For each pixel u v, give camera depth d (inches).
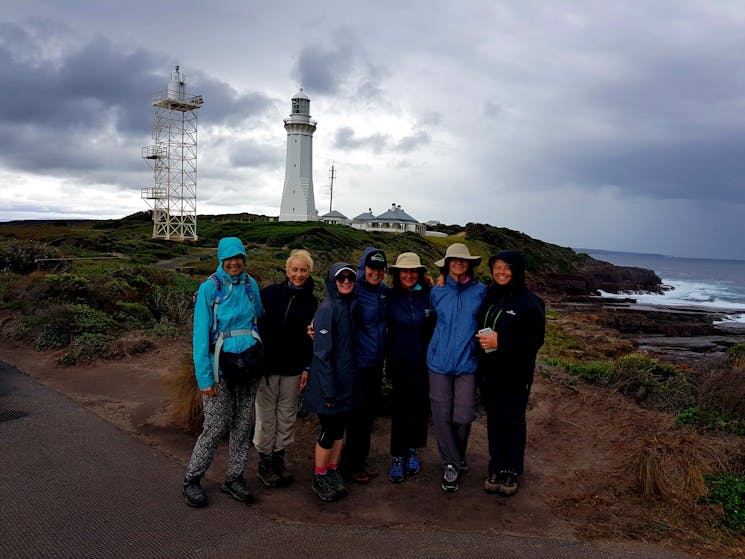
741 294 2719.0
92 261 766.5
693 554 137.6
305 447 202.7
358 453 174.9
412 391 175.0
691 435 202.2
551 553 136.3
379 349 171.2
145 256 1159.6
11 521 136.9
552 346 751.7
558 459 197.6
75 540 130.9
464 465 183.9
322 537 140.1
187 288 574.6
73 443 187.8
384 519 152.2
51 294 397.1
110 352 314.5
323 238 1878.7
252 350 152.5
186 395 215.3
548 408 251.4
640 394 271.0
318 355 158.2
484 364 172.6
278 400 168.9
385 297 174.7
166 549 130.2
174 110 1908.2
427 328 176.6
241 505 155.1
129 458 179.6
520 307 166.4
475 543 140.2
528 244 2940.5
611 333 1119.0
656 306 1871.3
